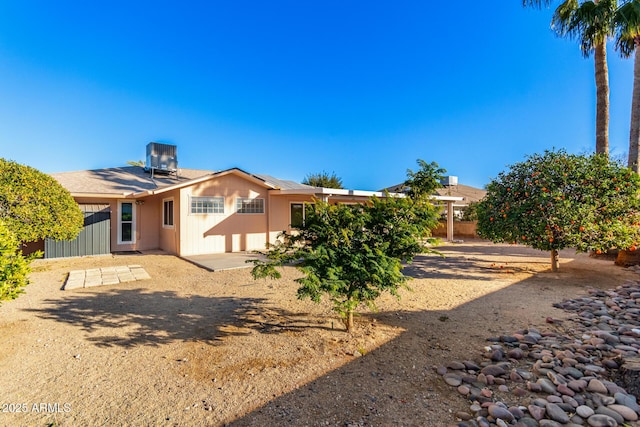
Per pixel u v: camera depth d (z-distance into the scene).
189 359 3.28
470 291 6.17
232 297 5.78
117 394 2.62
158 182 14.21
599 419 2.13
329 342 3.70
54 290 6.35
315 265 3.52
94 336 3.93
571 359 3.06
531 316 4.61
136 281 7.16
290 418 2.27
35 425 2.21
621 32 9.90
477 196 23.20
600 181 6.93
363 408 2.38
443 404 2.43
